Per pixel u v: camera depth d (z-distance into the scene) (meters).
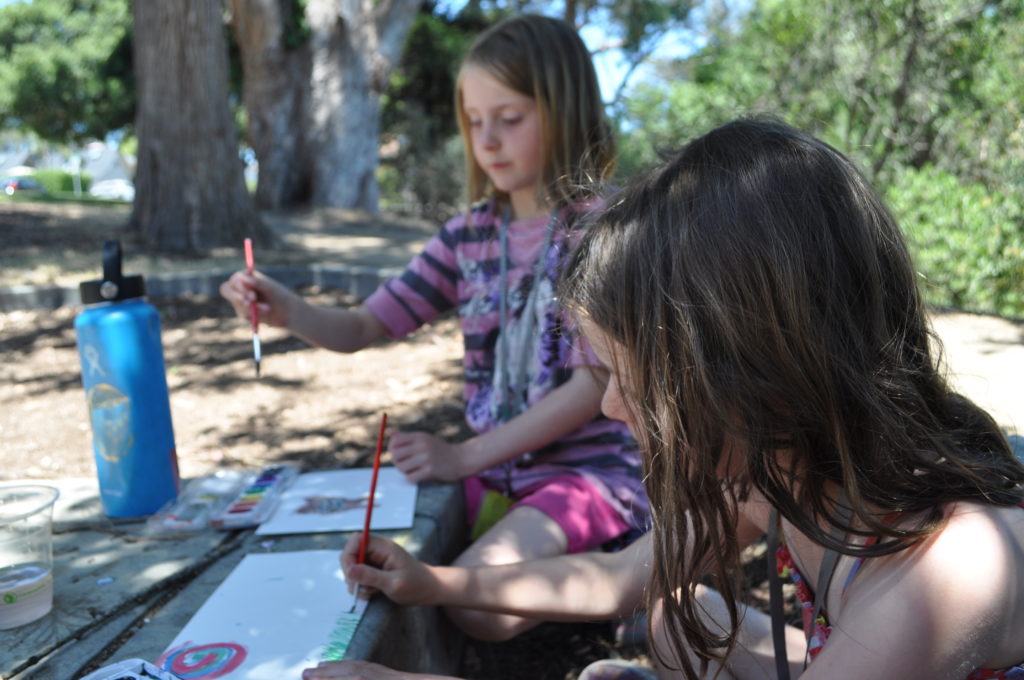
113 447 1.73
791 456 0.96
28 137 48.19
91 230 7.53
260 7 12.87
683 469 0.97
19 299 5.06
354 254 7.57
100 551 1.62
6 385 3.72
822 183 0.94
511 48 2.01
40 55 21.77
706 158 0.99
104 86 21.84
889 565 0.95
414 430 3.03
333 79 13.52
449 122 20.66
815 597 1.13
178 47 7.11
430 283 2.28
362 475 2.04
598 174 2.05
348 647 1.28
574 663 1.91
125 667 1.13
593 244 1.05
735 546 1.06
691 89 10.60
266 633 1.32
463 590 1.44
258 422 3.14
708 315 0.92
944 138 7.43
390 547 1.43
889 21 7.15
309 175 13.63
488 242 2.16
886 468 0.94
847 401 0.92
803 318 0.90
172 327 4.75
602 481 1.90
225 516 1.72
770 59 8.13
